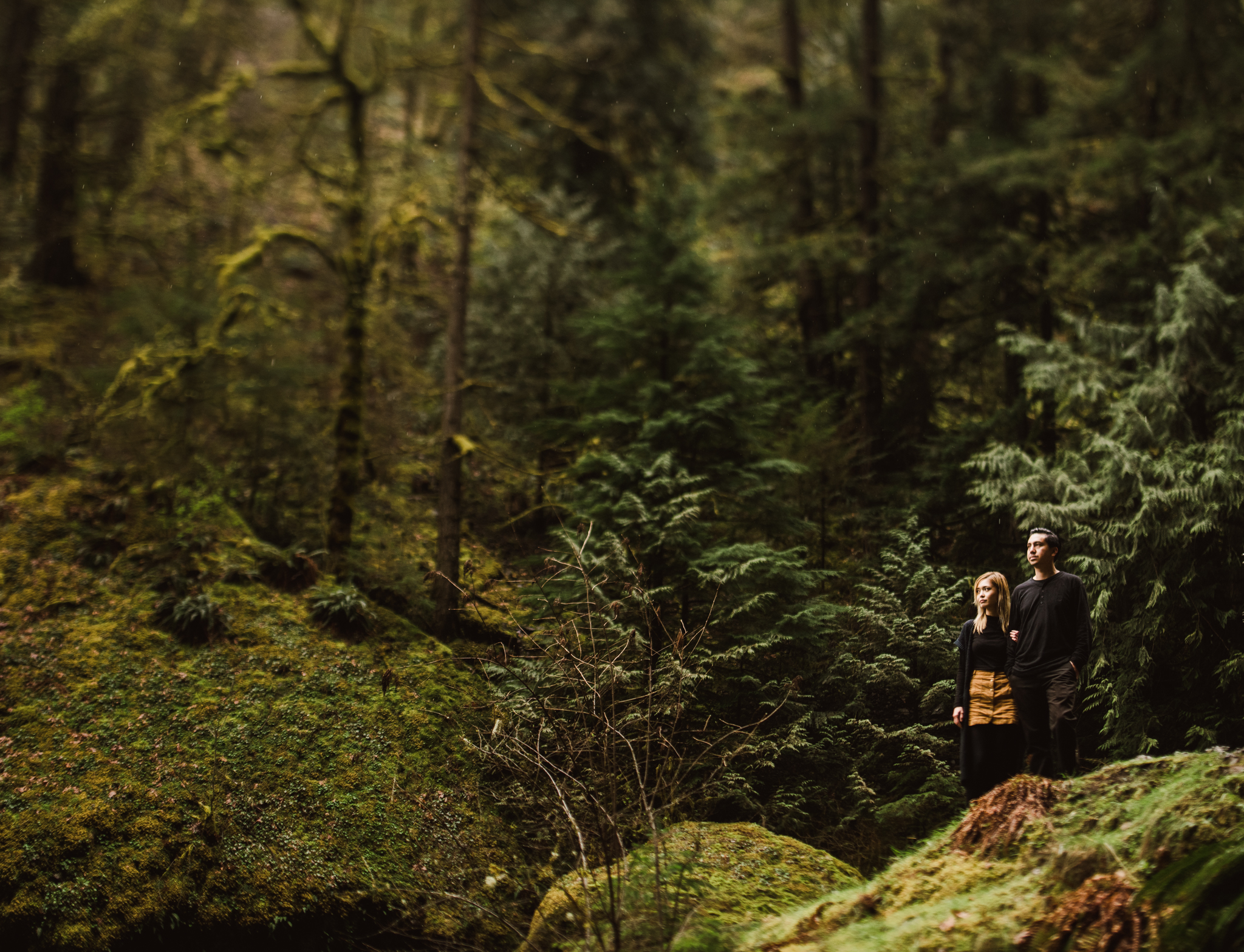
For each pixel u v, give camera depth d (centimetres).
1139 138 1158
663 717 645
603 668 587
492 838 745
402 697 888
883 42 1653
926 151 1462
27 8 1783
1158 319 888
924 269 1252
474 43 1287
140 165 1659
